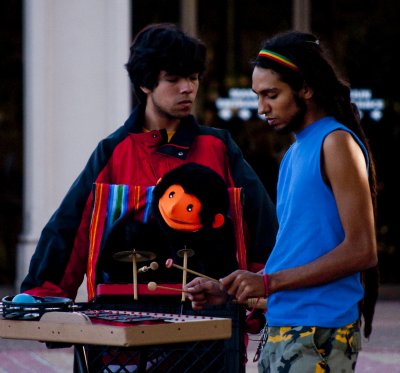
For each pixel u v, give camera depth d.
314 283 8.02
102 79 24.33
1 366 17.78
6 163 29.77
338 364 8.09
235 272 8.20
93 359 9.02
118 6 24.20
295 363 8.06
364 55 27.94
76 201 10.27
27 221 25.50
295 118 8.36
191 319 8.45
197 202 9.67
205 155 10.43
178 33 10.32
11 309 8.55
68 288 10.29
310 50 8.34
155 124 10.48
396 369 17.31
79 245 10.25
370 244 7.98
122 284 9.78
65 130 24.38
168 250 9.84
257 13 27.86
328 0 27.88
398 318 23.67
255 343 19.98
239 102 27.78
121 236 9.89
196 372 9.08
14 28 29.45
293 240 8.23
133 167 10.32
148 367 9.30
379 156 27.89
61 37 24.28
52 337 8.30
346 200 8.01
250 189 10.42
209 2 27.83
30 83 24.77
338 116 8.38
